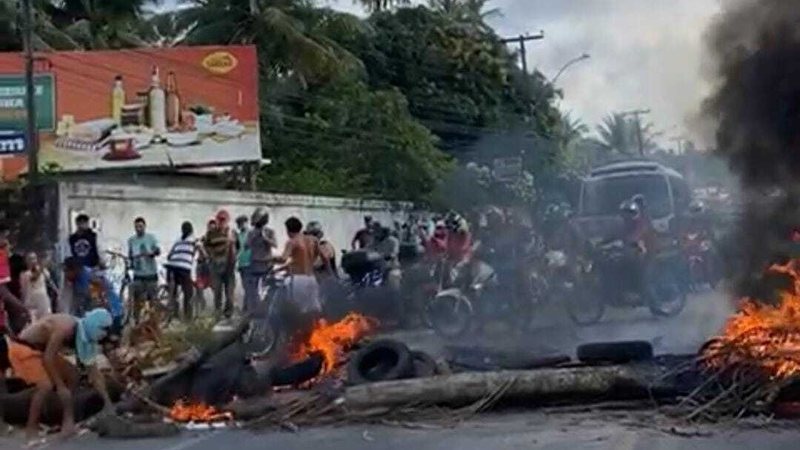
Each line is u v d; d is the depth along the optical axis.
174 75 30.48
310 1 37.41
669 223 25.67
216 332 15.61
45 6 34.31
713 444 8.70
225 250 20.66
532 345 15.31
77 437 10.57
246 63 30.69
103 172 29.98
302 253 15.27
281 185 34.56
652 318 19.08
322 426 10.52
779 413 9.76
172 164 30.33
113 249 23.03
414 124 40.00
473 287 17.70
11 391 11.76
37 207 21.56
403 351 11.87
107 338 11.30
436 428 10.05
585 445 8.90
